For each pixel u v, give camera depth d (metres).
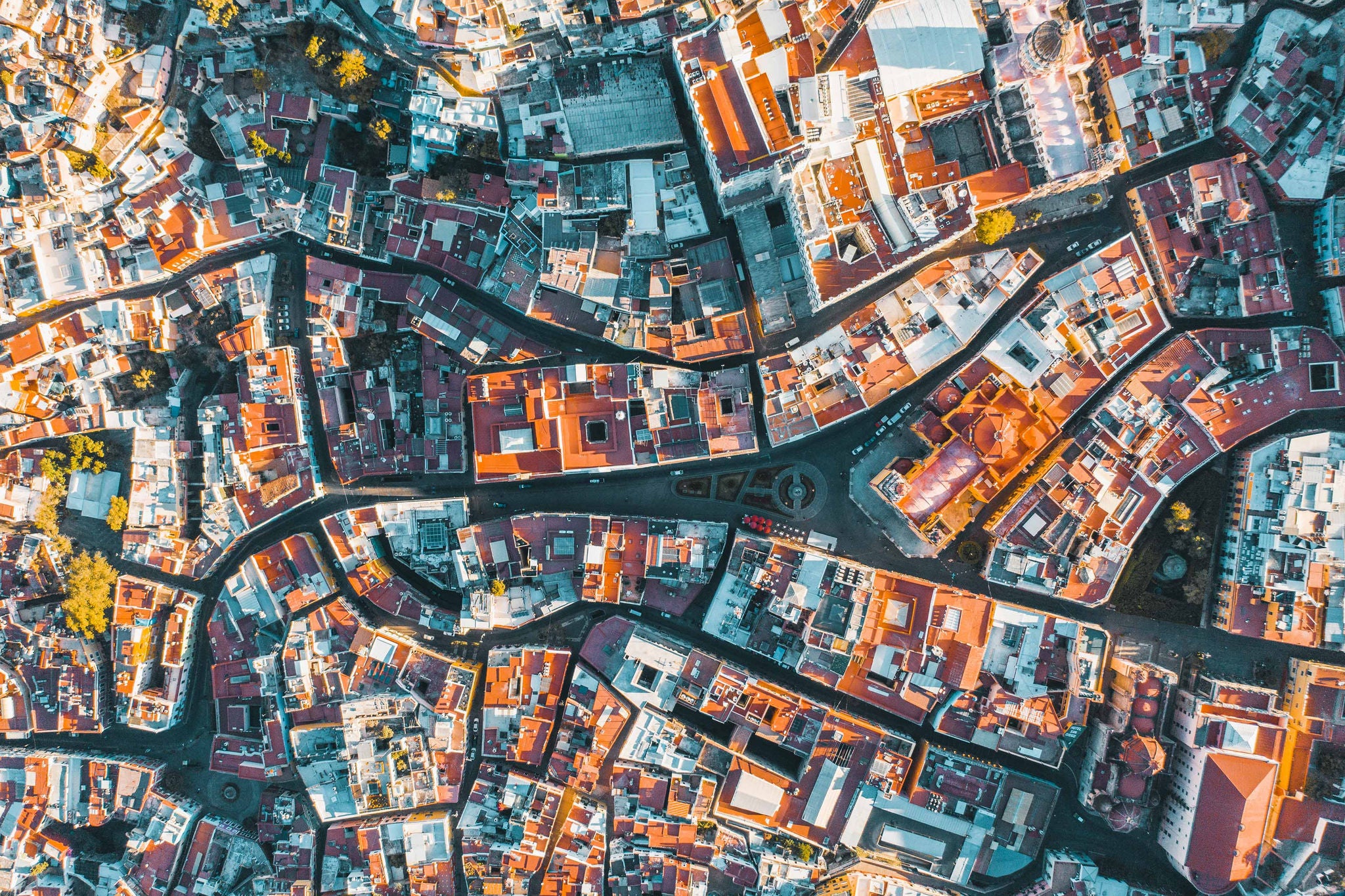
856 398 84.44
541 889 88.31
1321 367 81.56
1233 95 82.69
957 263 83.00
